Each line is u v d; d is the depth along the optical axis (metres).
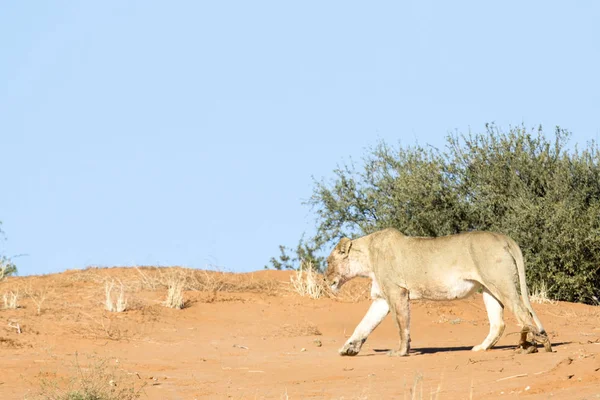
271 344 40.97
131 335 41.41
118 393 27.11
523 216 60.75
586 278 59.44
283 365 33.88
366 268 37.16
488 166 67.69
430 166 68.94
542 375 25.61
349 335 45.06
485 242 33.16
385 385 27.28
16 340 38.38
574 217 61.12
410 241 35.34
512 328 44.78
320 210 75.12
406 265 35.06
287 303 50.88
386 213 70.12
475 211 66.56
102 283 52.66
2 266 56.50
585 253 60.41
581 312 52.91
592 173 64.56
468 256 33.66
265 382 29.83
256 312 48.62
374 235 36.72
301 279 54.41
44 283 53.09
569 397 21.66
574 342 37.81
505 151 67.50
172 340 41.09
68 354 36.09
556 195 63.62
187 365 34.19
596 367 24.94
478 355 32.91
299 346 40.38
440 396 24.14
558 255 60.03
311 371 31.91
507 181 66.94
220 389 28.50
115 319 44.03
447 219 67.06
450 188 68.19
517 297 32.56
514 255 33.03
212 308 48.72
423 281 34.72
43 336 39.53
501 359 31.12
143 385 28.19
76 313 44.50
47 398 26.45
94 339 39.81
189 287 53.22
